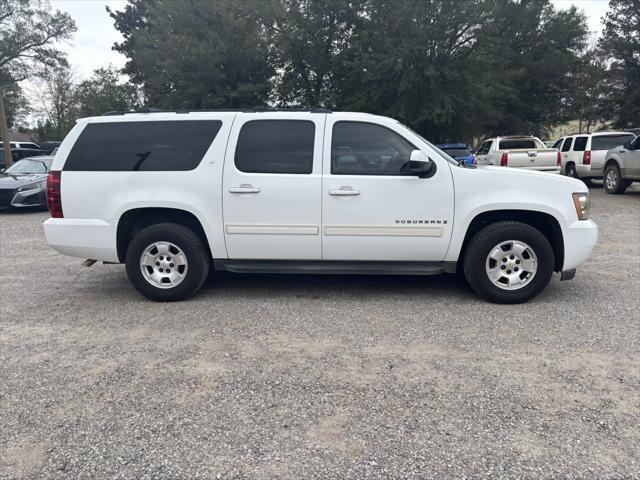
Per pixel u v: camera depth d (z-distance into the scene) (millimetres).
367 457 2652
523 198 4871
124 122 5184
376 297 5309
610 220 10359
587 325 4422
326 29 27828
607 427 2881
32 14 36812
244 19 27969
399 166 4992
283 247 5074
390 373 3564
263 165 5023
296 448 2738
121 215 5109
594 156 16766
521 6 33094
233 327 4484
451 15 23719
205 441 2811
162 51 28609
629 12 37312
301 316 4750
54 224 5168
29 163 14562
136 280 5176
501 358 3781
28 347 4113
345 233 4988
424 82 24484
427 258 5059
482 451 2684
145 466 2611
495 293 4988
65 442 2820
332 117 5062
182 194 5035
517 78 29172
